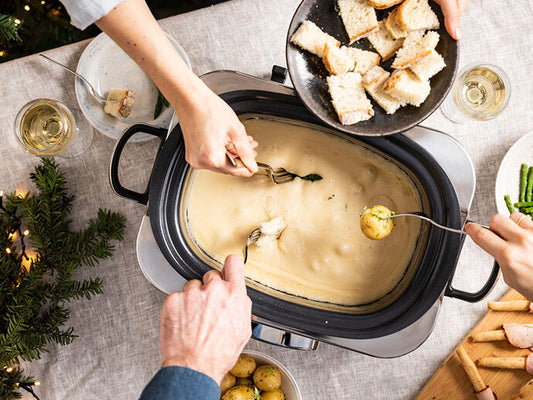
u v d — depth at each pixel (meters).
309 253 1.30
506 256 0.96
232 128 0.98
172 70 0.92
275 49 1.38
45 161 1.32
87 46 1.37
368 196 1.28
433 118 1.37
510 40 1.34
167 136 1.16
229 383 1.30
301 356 1.40
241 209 1.32
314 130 1.23
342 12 1.10
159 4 1.75
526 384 1.29
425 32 1.11
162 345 0.89
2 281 1.31
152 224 1.14
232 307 0.92
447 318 1.36
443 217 1.11
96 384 1.42
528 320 1.31
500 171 1.27
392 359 1.38
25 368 1.43
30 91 1.43
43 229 1.32
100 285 1.40
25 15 1.75
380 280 1.26
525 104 1.34
